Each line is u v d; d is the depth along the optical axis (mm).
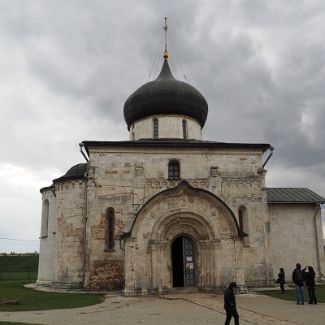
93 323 14391
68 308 18672
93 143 28875
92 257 27250
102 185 28453
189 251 25562
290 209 33156
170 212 24875
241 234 24844
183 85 34656
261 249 28438
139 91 34500
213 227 24891
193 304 19469
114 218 28000
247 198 29328
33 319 15383
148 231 24484
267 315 16047
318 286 29188
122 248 27422
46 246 34281
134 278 23625
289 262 31953
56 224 30312
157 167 29219
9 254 68500
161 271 24047
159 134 33469
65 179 30219
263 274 27984
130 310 17719
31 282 38781
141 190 28500
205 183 29203
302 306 18859
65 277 28281
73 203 29516
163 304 19641
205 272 24547
